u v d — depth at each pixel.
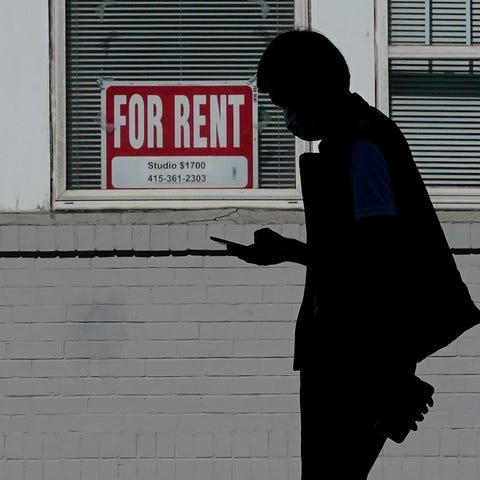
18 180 16.00
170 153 16.20
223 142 16.23
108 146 16.19
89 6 16.25
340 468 9.13
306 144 16.25
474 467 15.98
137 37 16.30
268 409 15.91
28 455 15.86
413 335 8.81
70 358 15.87
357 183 8.78
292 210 16.08
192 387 15.90
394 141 8.97
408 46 16.39
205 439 15.91
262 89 9.40
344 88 9.21
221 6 16.30
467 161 16.47
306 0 16.23
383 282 8.64
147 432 15.91
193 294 15.88
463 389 15.93
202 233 15.93
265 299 15.88
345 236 8.94
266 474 15.92
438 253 8.91
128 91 16.27
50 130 16.08
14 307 15.84
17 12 16.12
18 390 15.84
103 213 15.94
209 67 16.30
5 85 16.08
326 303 9.03
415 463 15.99
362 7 16.23
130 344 15.88
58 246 15.88
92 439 15.90
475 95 16.47
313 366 9.17
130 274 15.88
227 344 15.88
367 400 8.95
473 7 16.45
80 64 16.25
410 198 8.88
